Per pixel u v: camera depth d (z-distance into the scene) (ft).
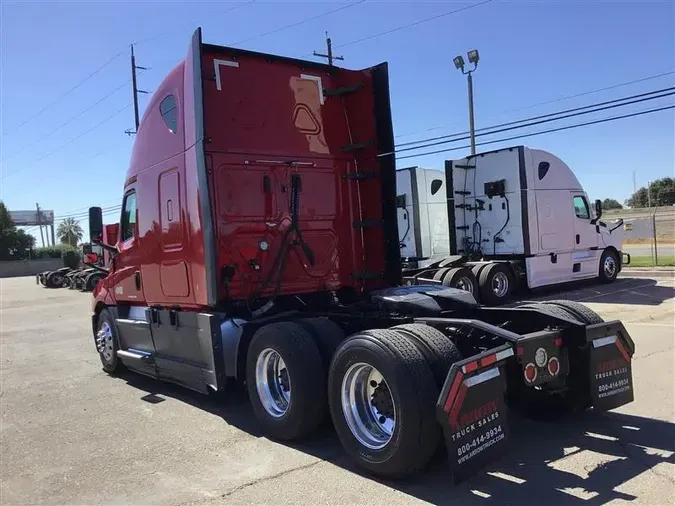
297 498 13.19
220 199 19.79
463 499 12.68
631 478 13.35
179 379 21.74
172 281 21.50
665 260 75.82
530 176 47.21
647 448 15.14
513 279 46.32
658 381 21.09
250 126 20.71
